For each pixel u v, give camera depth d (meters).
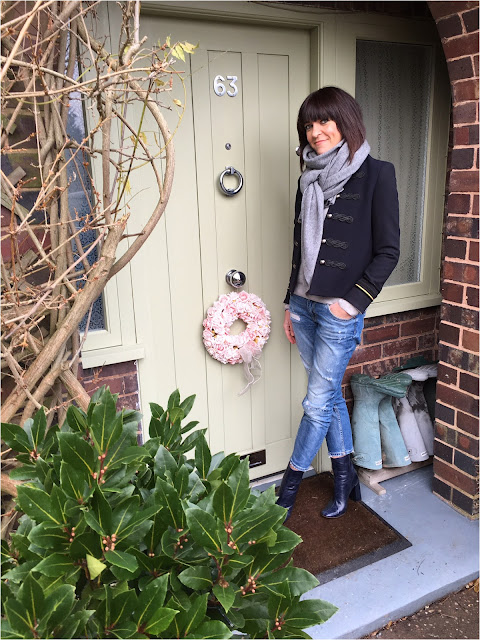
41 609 0.78
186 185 2.29
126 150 2.06
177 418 1.22
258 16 2.20
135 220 2.15
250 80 2.35
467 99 2.18
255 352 2.52
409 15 2.57
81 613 0.80
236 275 2.46
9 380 1.72
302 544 2.30
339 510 2.47
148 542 0.95
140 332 2.23
